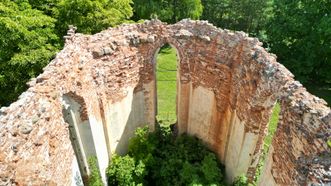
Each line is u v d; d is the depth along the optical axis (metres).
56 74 11.05
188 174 15.16
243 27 41.62
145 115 17.69
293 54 28.89
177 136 18.77
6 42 17.00
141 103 17.11
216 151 17.22
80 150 13.27
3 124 8.14
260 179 12.52
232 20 42.69
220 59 14.83
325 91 27.75
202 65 15.66
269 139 19.17
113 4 23.05
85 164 13.77
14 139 8.10
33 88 10.05
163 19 36.09
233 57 14.38
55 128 10.28
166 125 20.78
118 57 14.79
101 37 14.59
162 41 15.76
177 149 17.25
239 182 14.17
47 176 8.49
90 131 13.25
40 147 9.08
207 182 15.06
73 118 12.43
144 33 15.61
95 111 13.80
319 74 28.23
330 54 27.16
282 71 11.42
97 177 13.89
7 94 18.23
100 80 14.04
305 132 9.13
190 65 16.08
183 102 17.41
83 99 12.34
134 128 17.52
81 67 12.72
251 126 13.02
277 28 28.52
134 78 15.95
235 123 14.63
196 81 16.31
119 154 16.98
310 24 26.67
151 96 17.25
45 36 18.78
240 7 39.69
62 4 20.72
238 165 14.65
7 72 17.28
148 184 16.03
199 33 15.27
